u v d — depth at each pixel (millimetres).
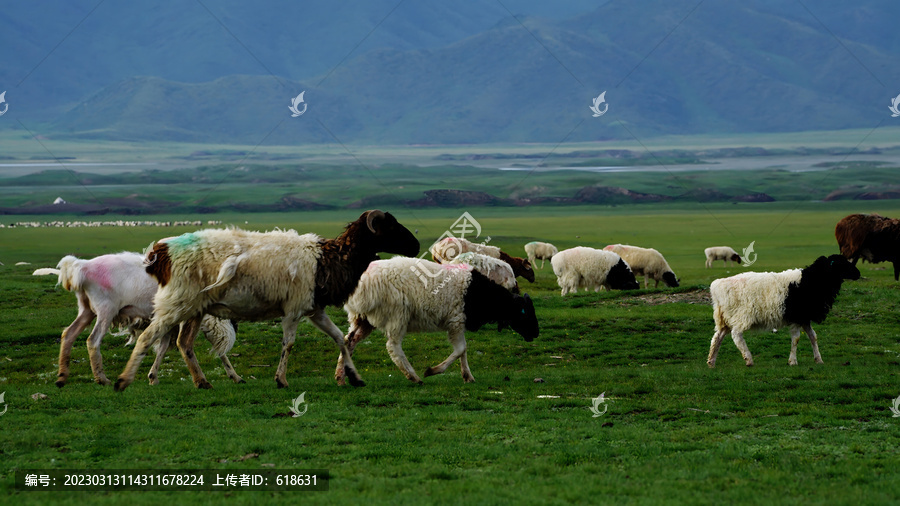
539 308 25969
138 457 9742
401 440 10523
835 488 8469
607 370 17109
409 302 14750
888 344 20266
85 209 152375
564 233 87375
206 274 13258
